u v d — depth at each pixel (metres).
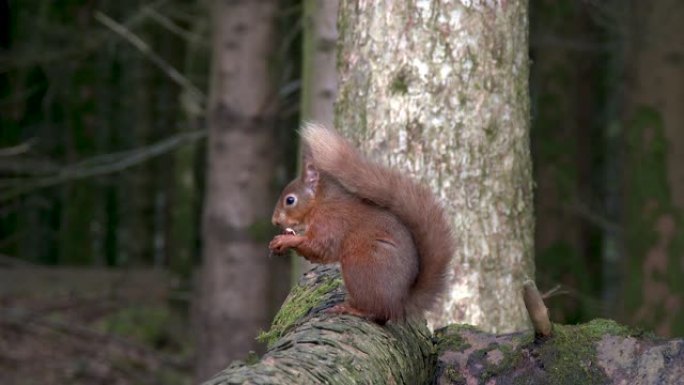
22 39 25.50
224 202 13.98
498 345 6.06
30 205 27.25
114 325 20.16
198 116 21.58
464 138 7.57
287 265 18.64
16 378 17.80
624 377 5.66
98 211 27.16
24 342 19.20
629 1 15.79
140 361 19.00
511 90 7.71
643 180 13.66
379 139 7.64
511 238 7.71
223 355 14.02
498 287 7.64
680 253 13.47
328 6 10.73
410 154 7.58
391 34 7.62
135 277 23.06
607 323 5.95
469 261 7.56
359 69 7.74
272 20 13.98
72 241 26.36
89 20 24.98
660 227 13.52
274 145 14.09
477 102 7.57
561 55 18.34
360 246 5.66
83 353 19.08
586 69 20.14
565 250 18.08
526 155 7.88
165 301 21.69
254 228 13.94
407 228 5.67
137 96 24.81
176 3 22.97
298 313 6.35
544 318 5.82
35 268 23.78
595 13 16.09
